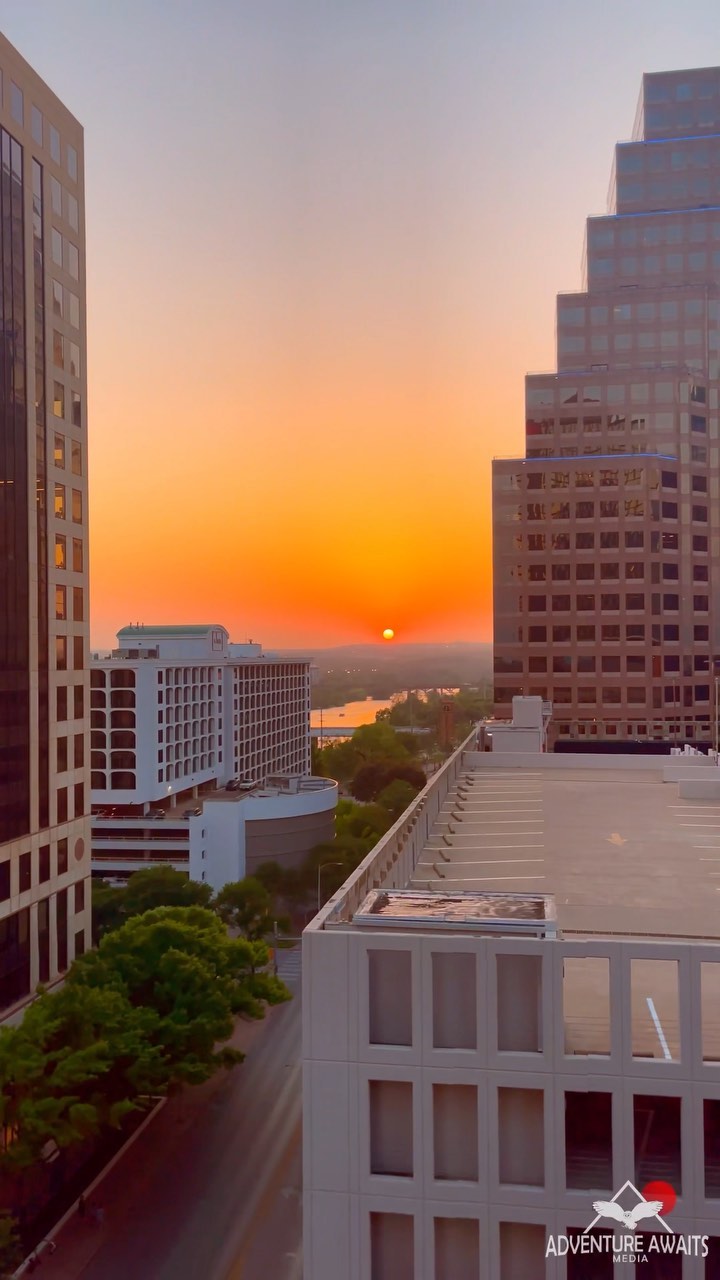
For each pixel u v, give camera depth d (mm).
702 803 55938
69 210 66625
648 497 126062
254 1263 41969
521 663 127500
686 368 130500
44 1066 42625
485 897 27578
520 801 56781
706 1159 23531
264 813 102688
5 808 56125
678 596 127312
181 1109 57688
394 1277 24516
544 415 130625
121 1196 48000
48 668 62125
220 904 83438
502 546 128375
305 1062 24484
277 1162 51250
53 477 63562
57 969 62500
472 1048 24234
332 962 24438
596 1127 24125
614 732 125500
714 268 133000
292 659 169750
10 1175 45188
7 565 57000
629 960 23250
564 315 133625
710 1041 24016
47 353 62719
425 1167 23953
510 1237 23812
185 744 120688
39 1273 41344
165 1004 50781
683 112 137125
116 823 102875
